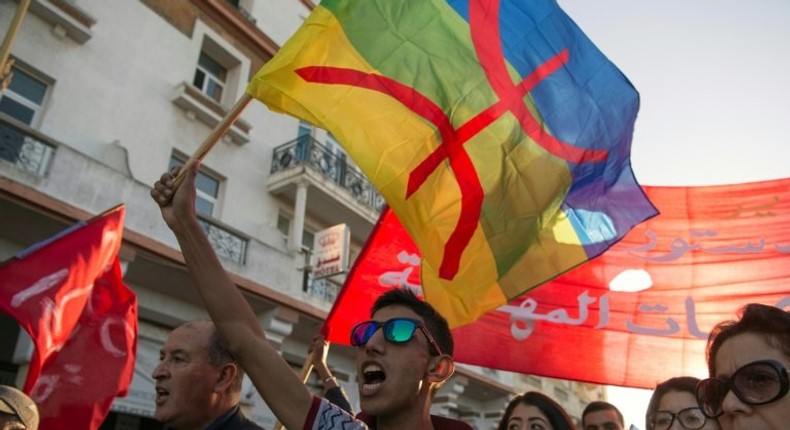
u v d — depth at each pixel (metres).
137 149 9.95
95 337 4.32
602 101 3.05
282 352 11.47
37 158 7.82
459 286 2.75
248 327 1.85
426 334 2.01
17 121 7.65
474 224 2.71
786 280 4.07
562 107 2.98
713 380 1.50
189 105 10.94
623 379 4.05
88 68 9.59
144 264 8.85
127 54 10.30
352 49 2.69
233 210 11.35
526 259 2.90
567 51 3.06
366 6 2.80
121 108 9.90
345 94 2.61
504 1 3.01
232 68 12.64
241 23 12.74
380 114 2.62
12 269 3.96
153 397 9.01
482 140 2.78
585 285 4.34
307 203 12.87
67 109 9.09
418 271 3.93
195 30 11.80
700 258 4.29
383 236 4.07
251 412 9.80
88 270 4.28
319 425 1.68
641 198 3.08
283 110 2.49
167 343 2.47
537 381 20.23
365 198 13.88
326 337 3.75
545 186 2.85
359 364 2.05
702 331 4.09
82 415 4.07
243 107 2.37
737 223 4.34
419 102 2.70
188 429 2.35
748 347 1.40
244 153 12.03
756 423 1.35
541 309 4.27
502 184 2.78
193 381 2.34
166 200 2.03
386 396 1.93
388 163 2.57
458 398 16.70
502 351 4.16
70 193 7.93
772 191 4.38
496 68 2.89
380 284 3.93
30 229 7.89
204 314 10.16
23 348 7.39
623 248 4.43
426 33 2.84
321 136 14.10
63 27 9.35
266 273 10.51
